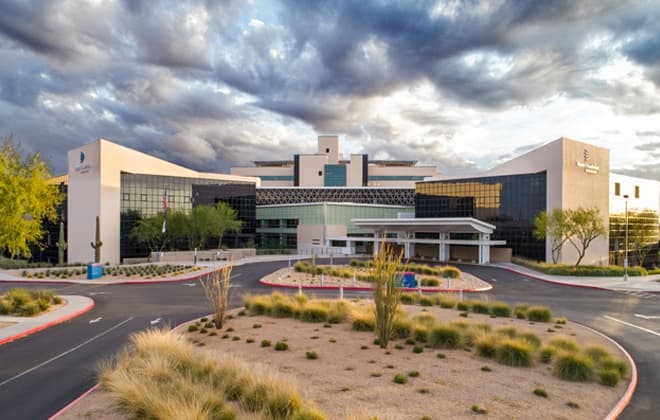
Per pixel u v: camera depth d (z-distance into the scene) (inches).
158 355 438.6
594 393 400.8
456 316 772.6
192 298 1026.1
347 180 4758.9
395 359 494.6
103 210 2224.4
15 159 869.8
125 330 693.9
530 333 587.2
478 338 535.2
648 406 382.6
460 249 2608.3
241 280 1386.6
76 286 1259.8
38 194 939.3
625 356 541.3
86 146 2284.7
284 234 3211.1
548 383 422.3
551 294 1131.3
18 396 408.8
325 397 371.6
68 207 2337.6
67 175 2554.1
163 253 2116.1
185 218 2311.8
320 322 714.2
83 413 339.9
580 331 677.3
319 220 2930.6
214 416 313.4
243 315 780.6
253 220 2999.5
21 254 2469.2
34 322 732.7
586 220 1731.1
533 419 335.0
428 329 593.6
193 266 1770.4
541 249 2326.5
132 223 2436.0
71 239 2309.3
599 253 2417.6
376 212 3122.5
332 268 1525.6
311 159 4803.2
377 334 557.9
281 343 541.6
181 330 663.8
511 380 427.2
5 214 819.4
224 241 2898.6
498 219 2518.5
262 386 362.0
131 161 2433.6
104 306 920.3
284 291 1142.3
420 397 374.6
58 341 626.2
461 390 394.6
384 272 561.9
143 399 326.6
